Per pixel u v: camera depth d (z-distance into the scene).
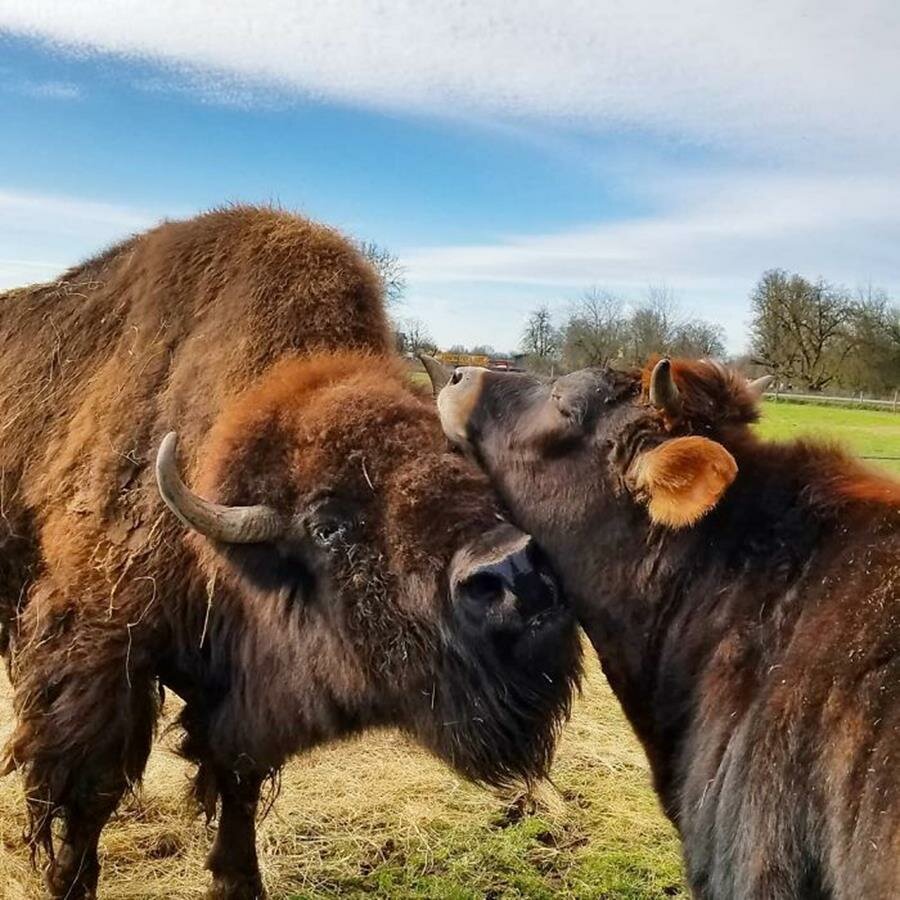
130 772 3.19
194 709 3.34
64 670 3.11
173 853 3.88
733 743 2.04
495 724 2.66
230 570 2.93
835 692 1.86
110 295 3.66
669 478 2.14
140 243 3.73
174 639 3.17
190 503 2.71
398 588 2.68
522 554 2.49
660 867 3.82
